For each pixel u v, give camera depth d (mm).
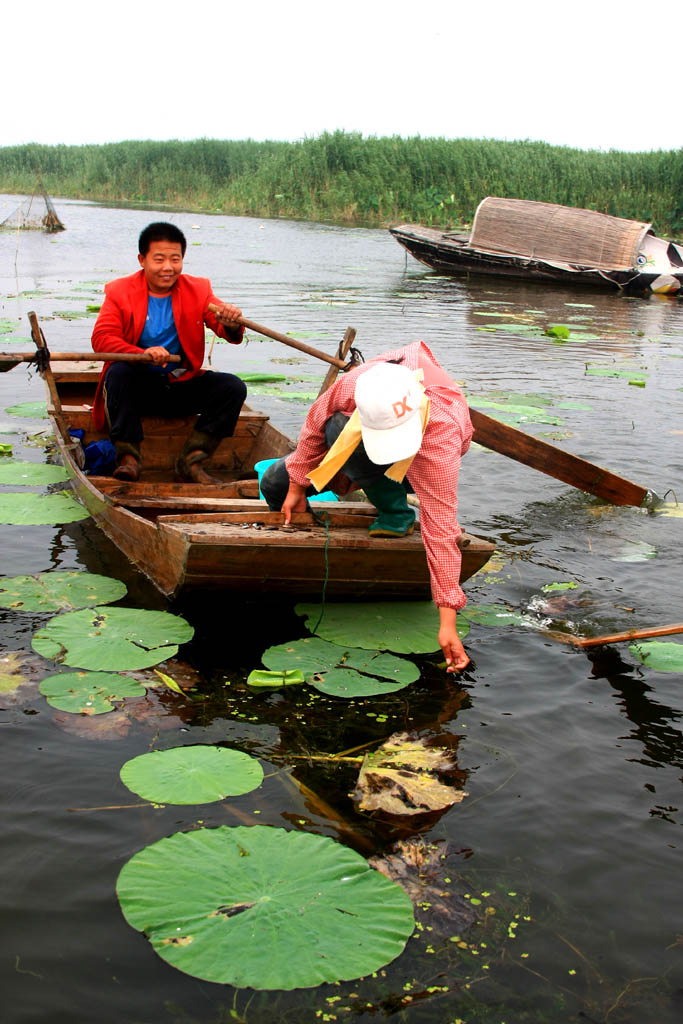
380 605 3633
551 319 12852
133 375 4516
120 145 42906
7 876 2037
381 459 2791
